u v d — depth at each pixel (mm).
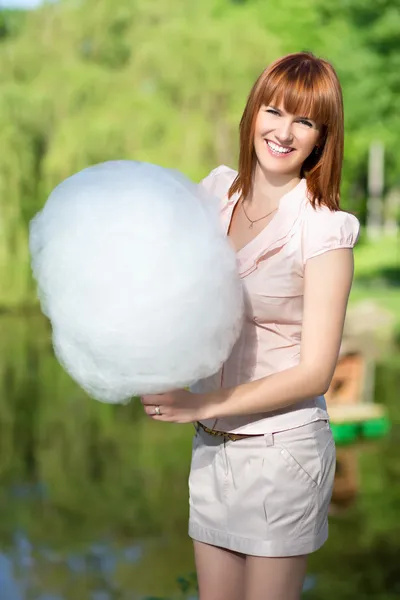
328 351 2217
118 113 18578
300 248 2258
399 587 5195
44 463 8250
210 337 2029
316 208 2271
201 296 1989
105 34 20719
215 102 19219
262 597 2359
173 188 2076
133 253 1958
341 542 5957
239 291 2109
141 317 1951
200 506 2455
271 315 2324
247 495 2342
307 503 2344
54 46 20625
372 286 22891
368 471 7547
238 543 2373
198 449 2467
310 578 5363
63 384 12070
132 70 19469
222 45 19344
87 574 5543
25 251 19500
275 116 2334
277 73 2318
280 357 2350
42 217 2104
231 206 2512
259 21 26188
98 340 1979
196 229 2025
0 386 11977
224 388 2281
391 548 5848
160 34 19781
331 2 26750
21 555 5910
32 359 14078
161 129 18547
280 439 2318
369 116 25422
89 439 9133
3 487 7547
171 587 5270
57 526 6516
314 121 2305
